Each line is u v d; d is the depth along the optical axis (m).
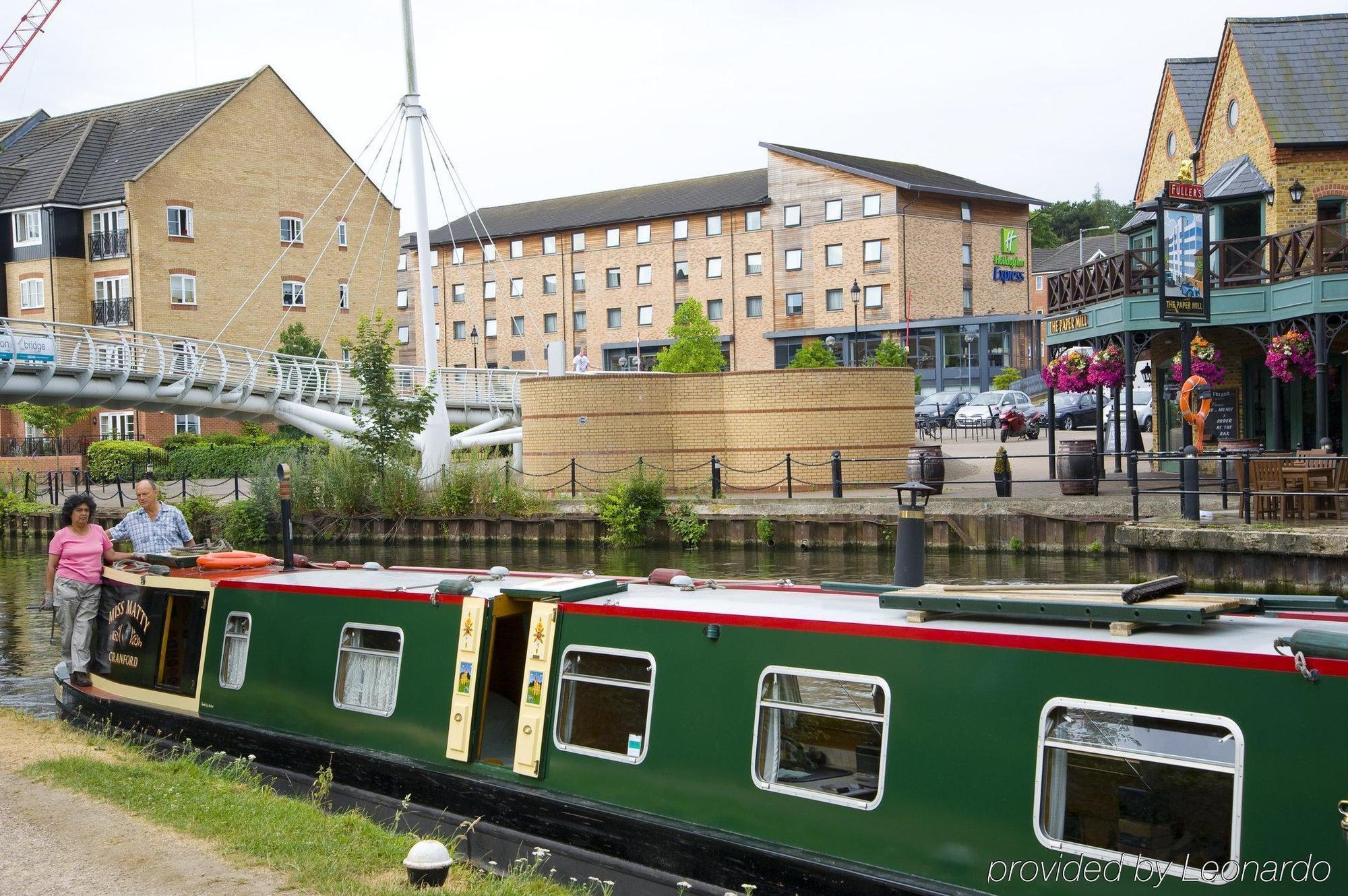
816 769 6.68
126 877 6.52
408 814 8.48
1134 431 23.84
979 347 64.25
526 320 76.00
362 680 9.11
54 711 13.38
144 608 10.84
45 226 51.09
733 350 68.62
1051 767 5.79
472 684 8.29
